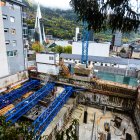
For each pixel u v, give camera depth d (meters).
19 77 25.58
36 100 20.23
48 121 16.31
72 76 27.55
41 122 14.91
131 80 28.62
